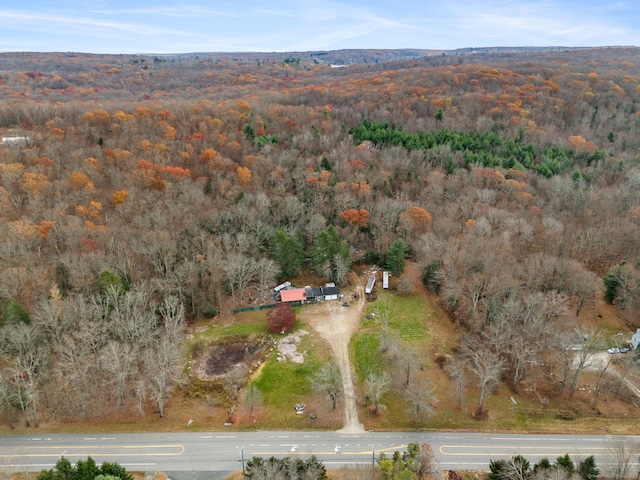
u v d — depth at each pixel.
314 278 121.88
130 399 80.69
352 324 103.56
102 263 95.62
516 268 101.50
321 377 81.00
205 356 93.38
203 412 79.62
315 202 132.50
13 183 119.44
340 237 126.75
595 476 61.81
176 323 90.38
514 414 79.44
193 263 104.75
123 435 74.19
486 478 67.00
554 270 105.19
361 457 70.94
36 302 89.12
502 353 91.69
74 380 78.38
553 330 88.50
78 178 122.94
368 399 82.25
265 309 109.69
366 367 90.50
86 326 80.69
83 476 58.25
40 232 104.19
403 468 62.62
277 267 115.06
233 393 82.50
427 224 126.25
